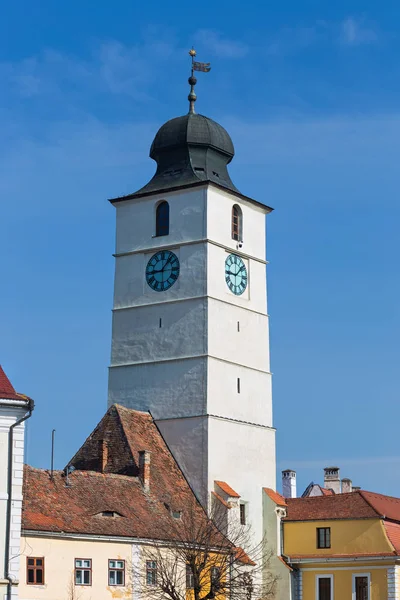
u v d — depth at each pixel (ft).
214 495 370.53
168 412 382.01
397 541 385.50
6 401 284.00
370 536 384.06
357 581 383.45
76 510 320.91
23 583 295.07
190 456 375.45
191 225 390.42
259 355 400.67
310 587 388.57
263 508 391.86
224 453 378.94
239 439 385.70
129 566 320.91
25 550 296.92
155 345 389.39
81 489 332.19
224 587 333.42
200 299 383.86
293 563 390.01
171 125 402.72
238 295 396.78
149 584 324.19
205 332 380.99
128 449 363.35
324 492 524.93
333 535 388.78
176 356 384.47
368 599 380.37
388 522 389.19
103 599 312.50
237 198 401.70
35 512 308.40
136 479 353.92
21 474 286.05
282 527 394.73
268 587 382.83
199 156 400.88
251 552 382.63
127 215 403.54
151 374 387.75
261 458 393.70
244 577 346.33
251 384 394.73
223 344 386.32
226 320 389.19
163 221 397.80
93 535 312.71
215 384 380.37
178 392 381.81
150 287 394.73
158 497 354.74
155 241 396.16
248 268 402.93
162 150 403.13
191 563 327.47
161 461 371.76
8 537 283.38
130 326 395.14
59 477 330.34
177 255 391.24
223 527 366.43
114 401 392.68
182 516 354.33
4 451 284.82
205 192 389.80
